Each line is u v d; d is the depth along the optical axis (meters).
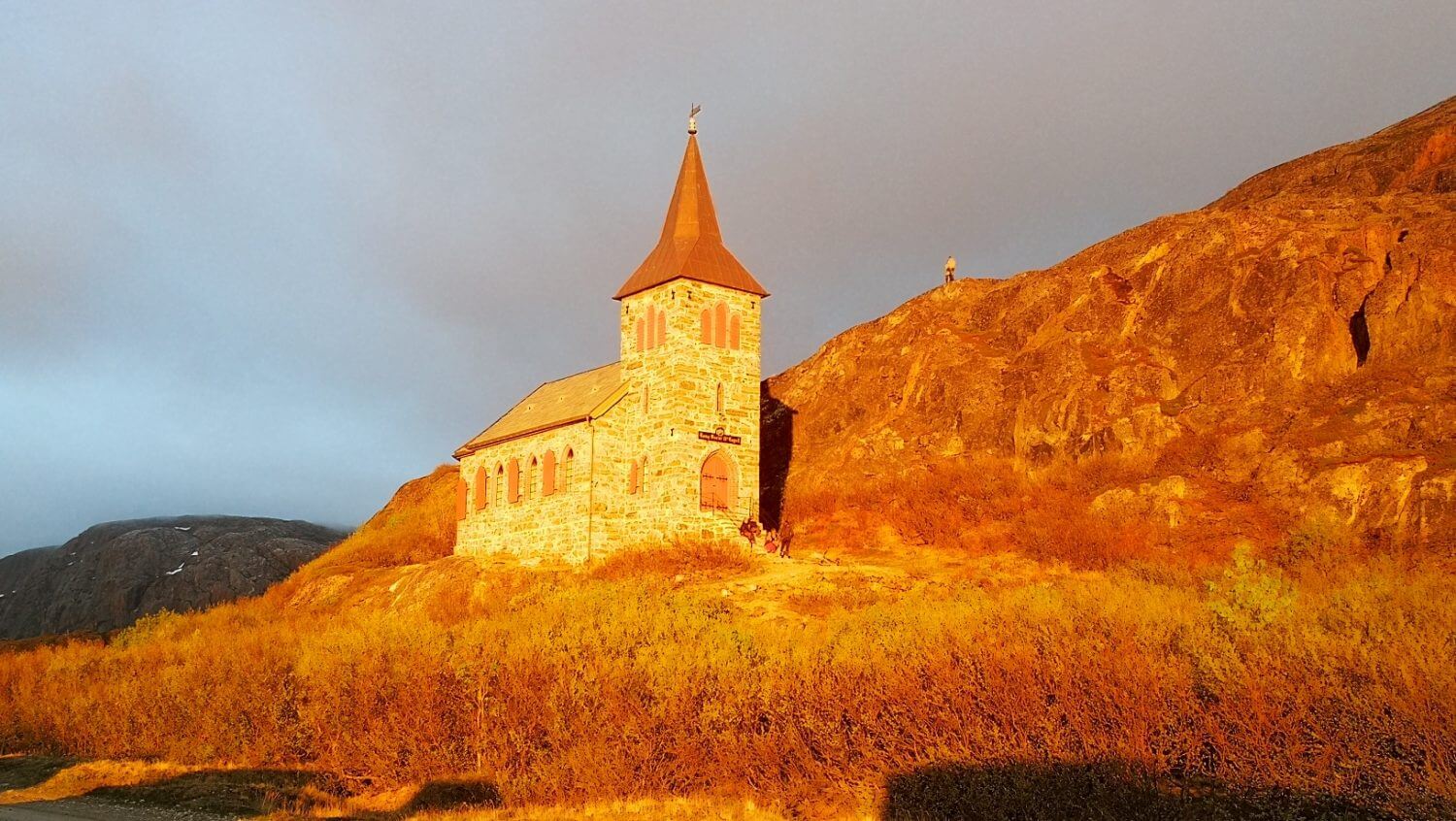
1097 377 51.81
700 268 48.69
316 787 23.64
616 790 20.20
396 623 30.58
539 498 51.53
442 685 23.91
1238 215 55.12
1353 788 14.48
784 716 19.77
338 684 25.58
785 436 69.56
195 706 28.77
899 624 22.17
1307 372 45.53
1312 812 14.66
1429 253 44.53
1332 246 49.72
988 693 17.83
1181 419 46.97
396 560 60.50
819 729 19.33
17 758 29.53
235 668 29.53
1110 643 17.75
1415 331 43.19
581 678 22.03
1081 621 18.94
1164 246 58.88
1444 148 57.84
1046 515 43.16
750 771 19.61
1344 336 46.06
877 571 40.56
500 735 22.33
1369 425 40.47
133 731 29.91
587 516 47.94
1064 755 16.56
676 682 21.00
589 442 48.47
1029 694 17.33
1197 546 38.38
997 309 66.38
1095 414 50.03
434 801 21.77
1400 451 38.62
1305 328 46.19
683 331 47.94
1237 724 15.58
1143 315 54.97
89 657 38.94
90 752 30.09
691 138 52.38
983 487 48.66
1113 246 63.53
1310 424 42.50
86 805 22.94
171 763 26.95
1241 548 29.12
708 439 47.97
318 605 52.09
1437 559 33.34
